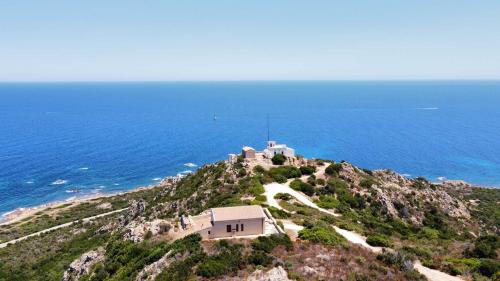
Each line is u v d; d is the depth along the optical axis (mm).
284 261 47562
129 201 156875
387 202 97688
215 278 44375
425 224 94438
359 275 45156
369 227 79562
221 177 104875
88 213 148375
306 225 66500
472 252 64188
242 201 82125
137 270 55031
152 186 183625
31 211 154625
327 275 44406
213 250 51844
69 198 171000
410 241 75062
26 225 138125
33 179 193125
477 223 108438
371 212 92625
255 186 94500
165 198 112375
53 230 130750
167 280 46000
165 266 50438
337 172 111375
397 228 83438
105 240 100562
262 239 55125
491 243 70875
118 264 61250
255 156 122188
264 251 51281
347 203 93750
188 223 66500
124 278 54469
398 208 99500
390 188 109562
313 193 96250
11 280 88188
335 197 95750
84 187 184375
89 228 125375
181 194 105812
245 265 47031
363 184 105625
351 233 69000
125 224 111062
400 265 51375
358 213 89562
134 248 61875
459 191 169000
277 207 80938
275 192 93375
